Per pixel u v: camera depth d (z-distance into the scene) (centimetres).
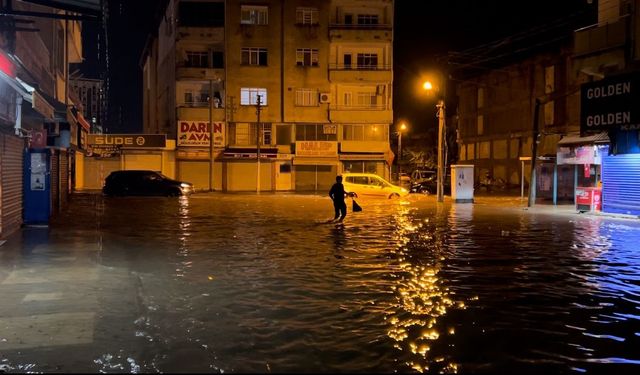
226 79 5125
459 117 6669
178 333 659
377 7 5219
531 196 3017
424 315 752
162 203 3130
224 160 5156
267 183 5209
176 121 5116
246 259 1196
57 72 2983
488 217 2334
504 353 606
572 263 1178
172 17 5331
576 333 681
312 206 2952
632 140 2161
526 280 995
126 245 1397
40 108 1309
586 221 2153
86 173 5119
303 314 751
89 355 579
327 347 617
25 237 1477
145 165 5122
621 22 2262
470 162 6431
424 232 1747
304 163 5181
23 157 1684
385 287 926
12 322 693
